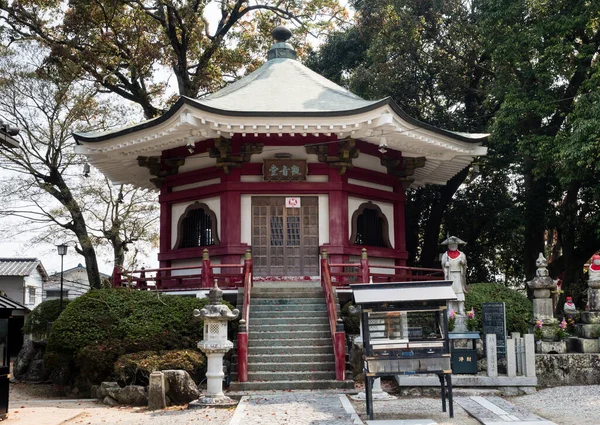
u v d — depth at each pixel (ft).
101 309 50.37
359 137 62.03
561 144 69.97
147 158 68.33
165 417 37.96
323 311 53.21
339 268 61.31
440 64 90.38
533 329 51.34
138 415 39.24
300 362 47.42
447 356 35.37
